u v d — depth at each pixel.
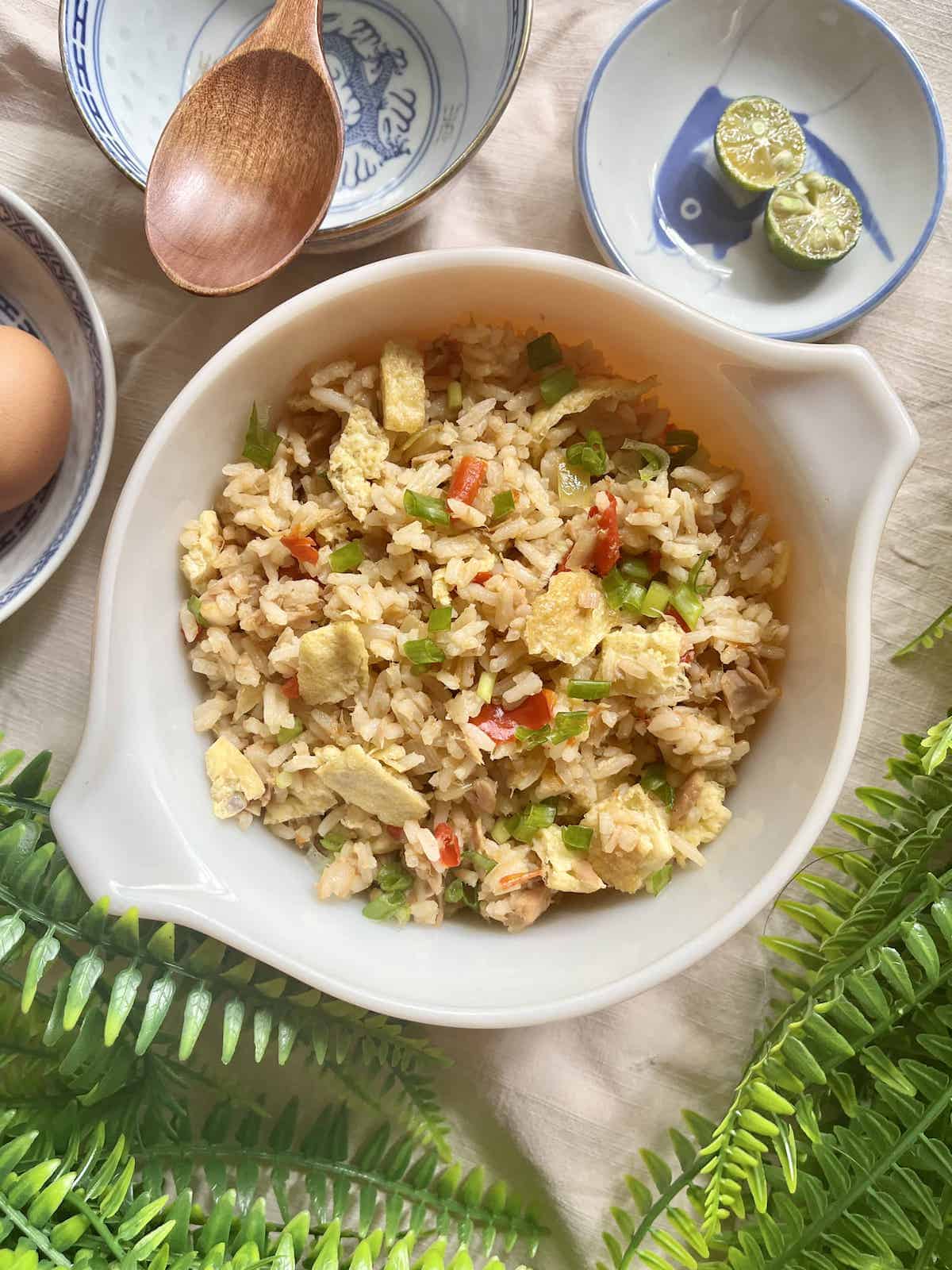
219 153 0.25
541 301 0.24
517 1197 0.27
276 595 0.24
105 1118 0.24
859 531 0.22
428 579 0.24
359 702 0.24
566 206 0.29
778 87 0.30
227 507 0.25
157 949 0.23
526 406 0.25
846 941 0.23
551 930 0.24
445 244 0.29
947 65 0.29
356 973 0.23
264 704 0.24
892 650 0.29
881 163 0.29
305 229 0.25
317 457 0.25
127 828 0.22
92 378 0.28
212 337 0.29
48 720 0.28
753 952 0.29
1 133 0.29
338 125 0.25
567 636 0.24
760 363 0.22
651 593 0.24
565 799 0.25
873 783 0.29
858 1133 0.23
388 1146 0.28
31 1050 0.24
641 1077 0.29
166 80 0.29
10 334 0.27
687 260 0.30
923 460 0.29
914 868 0.23
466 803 0.25
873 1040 0.23
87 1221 0.21
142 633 0.23
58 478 0.29
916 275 0.29
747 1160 0.22
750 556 0.25
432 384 0.25
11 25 0.28
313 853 0.25
